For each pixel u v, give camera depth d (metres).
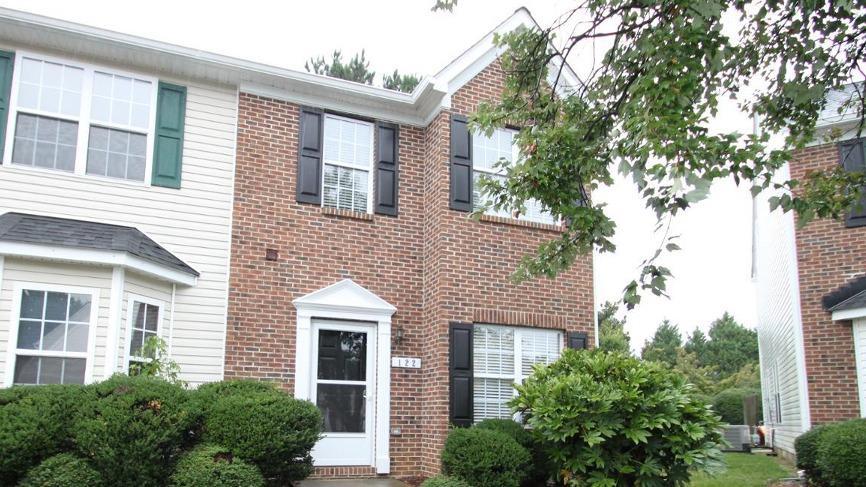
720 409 27.06
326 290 11.00
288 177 11.19
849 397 12.05
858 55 7.52
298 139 11.38
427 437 11.05
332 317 11.04
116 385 7.79
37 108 9.85
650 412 8.49
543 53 8.18
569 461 8.54
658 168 5.32
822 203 7.45
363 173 11.91
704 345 45.66
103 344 8.69
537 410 8.53
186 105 10.84
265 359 10.47
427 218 11.93
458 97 11.95
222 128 11.02
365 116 12.00
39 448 7.12
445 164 11.60
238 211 10.75
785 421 15.77
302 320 10.78
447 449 9.57
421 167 12.24
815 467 10.64
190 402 8.02
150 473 7.45
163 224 10.29
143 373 8.84
